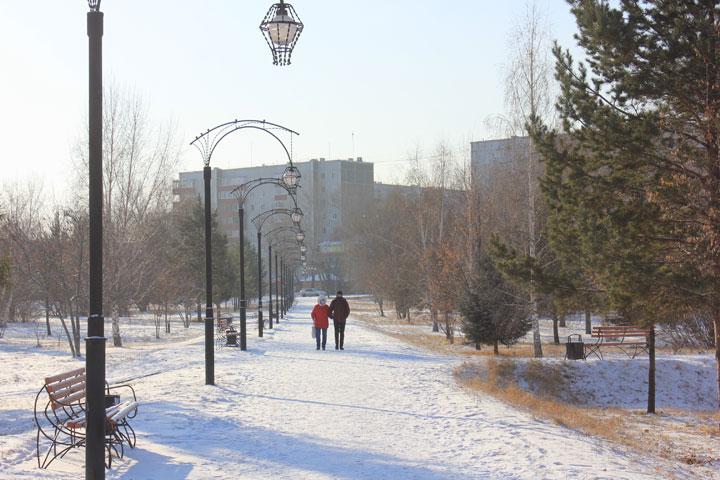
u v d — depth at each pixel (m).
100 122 7.22
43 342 36.62
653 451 11.68
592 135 15.73
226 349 27.81
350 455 8.91
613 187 15.38
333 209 132.25
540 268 16.75
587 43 15.66
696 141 14.86
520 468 8.27
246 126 17.84
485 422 11.68
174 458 8.52
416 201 56.41
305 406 13.16
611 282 14.55
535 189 32.06
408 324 57.69
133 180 38.69
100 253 7.15
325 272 118.88
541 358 24.81
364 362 22.58
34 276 31.14
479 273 31.59
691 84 14.30
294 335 37.78
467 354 30.28
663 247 14.80
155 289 46.91
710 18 14.15
